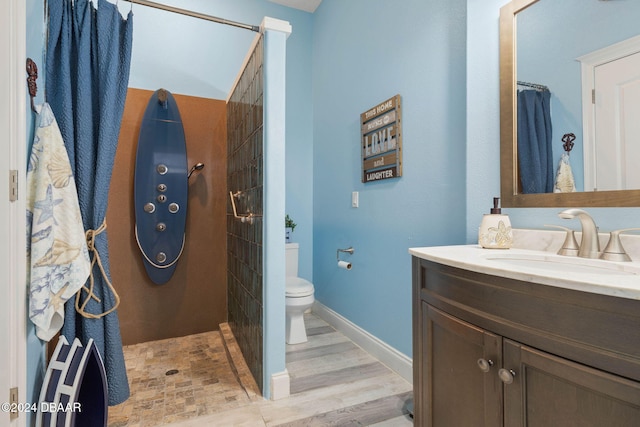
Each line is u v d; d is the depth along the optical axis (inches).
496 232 47.3
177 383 70.2
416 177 68.7
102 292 53.1
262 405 61.3
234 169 92.8
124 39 56.5
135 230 91.4
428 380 41.9
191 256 99.1
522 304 29.9
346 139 97.7
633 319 23.0
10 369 37.6
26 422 40.6
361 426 55.4
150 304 93.9
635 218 38.5
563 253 41.2
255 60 69.7
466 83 56.1
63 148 46.1
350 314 94.9
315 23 120.5
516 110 51.7
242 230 82.6
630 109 38.6
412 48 69.8
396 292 75.0
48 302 42.7
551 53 46.8
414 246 69.2
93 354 46.7
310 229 122.0
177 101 97.8
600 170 41.4
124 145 90.7
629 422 23.0
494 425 32.2
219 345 91.2
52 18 50.2
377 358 80.8
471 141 55.7
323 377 71.8
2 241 37.0
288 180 118.3
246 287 78.3
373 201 84.1
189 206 98.9
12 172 38.0
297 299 86.8
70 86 50.8
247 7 111.4
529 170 49.9
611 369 23.9
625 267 33.2
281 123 63.4
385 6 79.0
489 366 32.5
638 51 37.8
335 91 104.6
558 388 27.1
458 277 37.0
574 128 44.1
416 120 68.7
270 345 63.4
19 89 39.0
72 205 46.6
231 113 96.6
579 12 43.5
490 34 55.1
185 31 101.5
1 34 36.8
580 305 25.7
